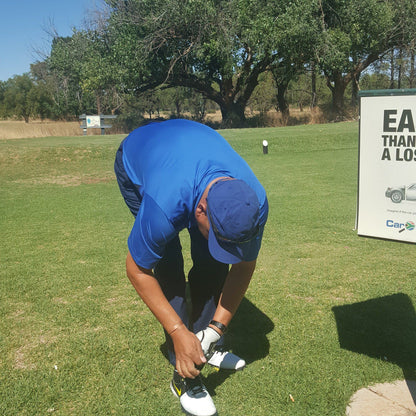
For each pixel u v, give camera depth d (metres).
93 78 28.84
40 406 2.48
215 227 1.85
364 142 2.36
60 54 32.88
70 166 12.41
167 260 2.56
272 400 2.48
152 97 45.06
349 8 27.14
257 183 2.13
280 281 4.06
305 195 7.70
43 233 5.96
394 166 2.29
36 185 10.12
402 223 2.32
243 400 2.50
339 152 13.41
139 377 2.72
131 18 28.22
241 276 2.34
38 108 54.31
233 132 18.42
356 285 3.91
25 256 4.99
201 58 28.45
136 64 28.00
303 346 2.98
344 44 26.61
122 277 4.30
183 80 32.69
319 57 27.36
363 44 28.78
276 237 5.39
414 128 2.19
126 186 2.75
